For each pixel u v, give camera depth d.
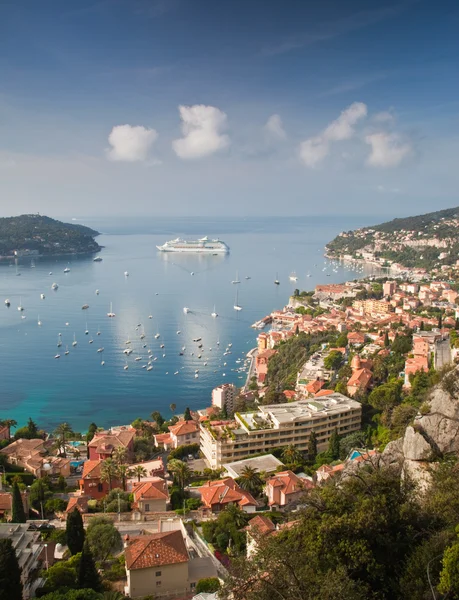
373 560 54.53
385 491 64.69
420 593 49.56
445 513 59.69
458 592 46.25
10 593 69.69
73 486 148.88
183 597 79.19
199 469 161.25
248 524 102.50
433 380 134.38
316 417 163.00
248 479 128.25
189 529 106.25
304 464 147.38
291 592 47.56
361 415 173.75
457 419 80.06
